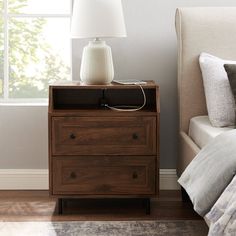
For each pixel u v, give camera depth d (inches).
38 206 140.6
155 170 134.5
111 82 141.0
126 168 134.5
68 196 135.0
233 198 99.7
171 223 130.3
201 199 108.0
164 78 151.2
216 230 98.4
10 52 154.4
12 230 126.3
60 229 126.9
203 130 128.6
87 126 133.3
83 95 149.2
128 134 133.6
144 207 140.3
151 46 150.4
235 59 143.0
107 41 150.0
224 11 143.8
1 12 152.6
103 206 140.8
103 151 133.9
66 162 134.2
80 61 150.3
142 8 149.4
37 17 153.6
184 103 143.7
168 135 152.6
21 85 155.0
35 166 152.6
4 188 152.8
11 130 151.4
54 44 154.3
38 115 151.0
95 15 133.0
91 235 124.0
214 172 108.7
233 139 112.9
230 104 132.6
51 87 134.0
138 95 149.2
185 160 137.1
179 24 143.3
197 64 142.8
